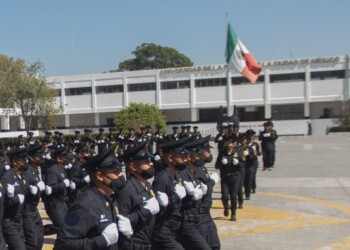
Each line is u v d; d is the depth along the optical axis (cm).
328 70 5528
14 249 655
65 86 6525
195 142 658
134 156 491
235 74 5812
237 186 1024
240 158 1030
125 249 475
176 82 6084
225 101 5884
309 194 1378
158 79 6134
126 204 473
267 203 1243
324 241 850
